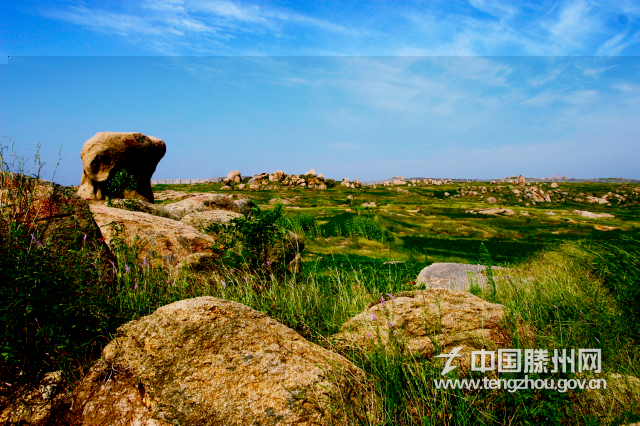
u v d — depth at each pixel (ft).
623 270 15.20
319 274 26.68
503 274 22.04
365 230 67.36
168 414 7.54
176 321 9.08
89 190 41.98
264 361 8.41
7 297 8.50
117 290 11.96
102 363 8.66
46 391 8.31
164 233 20.83
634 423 8.35
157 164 46.98
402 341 10.46
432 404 8.31
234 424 7.32
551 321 13.69
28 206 12.05
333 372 8.64
